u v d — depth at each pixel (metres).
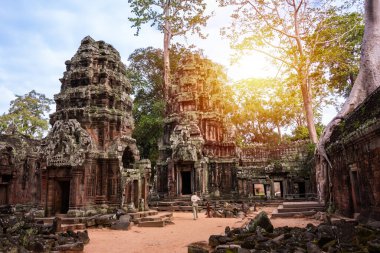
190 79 42.03
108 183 20.75
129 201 21.17
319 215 16.66
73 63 23.19
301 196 35.78
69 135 19.75
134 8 37.47
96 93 21.83
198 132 37.69
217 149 40.16
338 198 16.77
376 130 10.40
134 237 14.22
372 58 19.36
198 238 13.64
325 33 27.61
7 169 23.16
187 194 36.50
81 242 11.05
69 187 20.48
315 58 26.50
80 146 19.42
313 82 30.75
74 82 22.72
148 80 50.75
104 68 23.08
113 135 21.89
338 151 16.09
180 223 20.11
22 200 29.53
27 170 30.64
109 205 20.28
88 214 18.73
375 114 10.81
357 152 12.88
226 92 42.59
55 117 22.02
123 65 25.70
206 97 41.81
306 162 35.75
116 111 22.33
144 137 43.78
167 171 38.59
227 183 38.28
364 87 19.11
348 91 38.03
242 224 18.05
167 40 46.38
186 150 35.28
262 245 8.46
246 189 37.34
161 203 33.09
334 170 17.62
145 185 23.48
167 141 40.66
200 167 35.34
